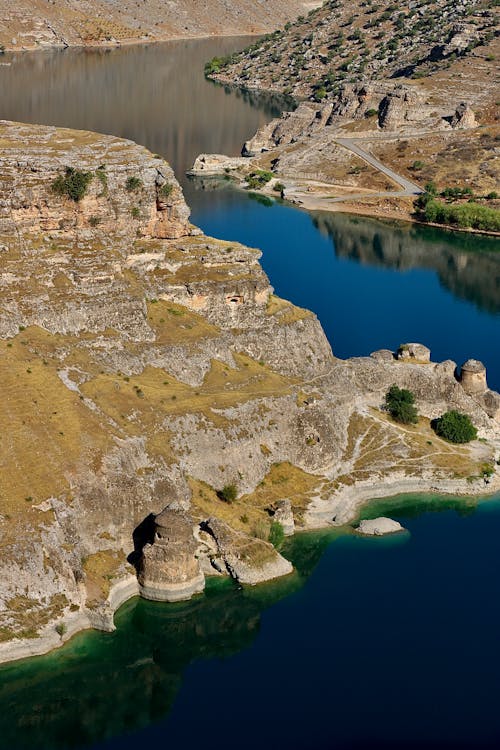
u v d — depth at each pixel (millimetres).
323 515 135250
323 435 145000
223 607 118500
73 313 141500
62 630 108625
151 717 103688
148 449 127125
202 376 145625
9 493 114500
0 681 104938
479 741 101000
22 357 132000
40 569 110375
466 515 139625
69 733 101312
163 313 152000
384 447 150000
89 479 119062
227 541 123312
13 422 121812
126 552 119812
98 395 131500
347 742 100562
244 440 136875
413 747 99938
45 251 149125
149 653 112250
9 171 152625
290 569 124375
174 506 118375
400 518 138375
